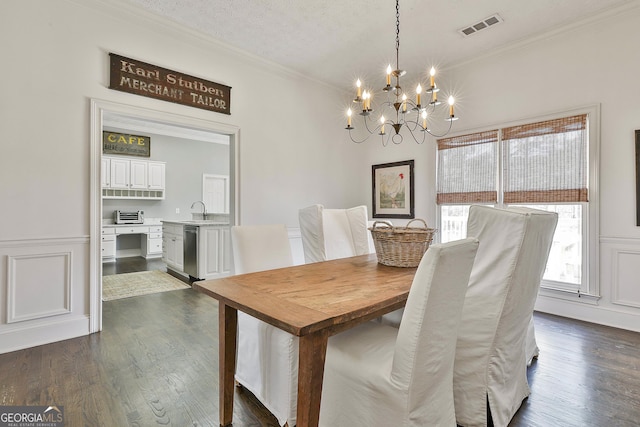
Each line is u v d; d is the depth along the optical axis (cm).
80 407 166
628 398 175
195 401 173
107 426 152
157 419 158
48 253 248
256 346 171
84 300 264
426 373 118
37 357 221
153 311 326
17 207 235
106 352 231
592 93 291
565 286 310
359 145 501
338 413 136
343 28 308
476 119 367
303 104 427
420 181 424
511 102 340
